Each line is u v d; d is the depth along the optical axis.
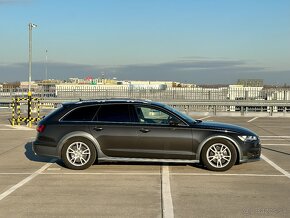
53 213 5.97
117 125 9.22
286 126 20.27
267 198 6.81
